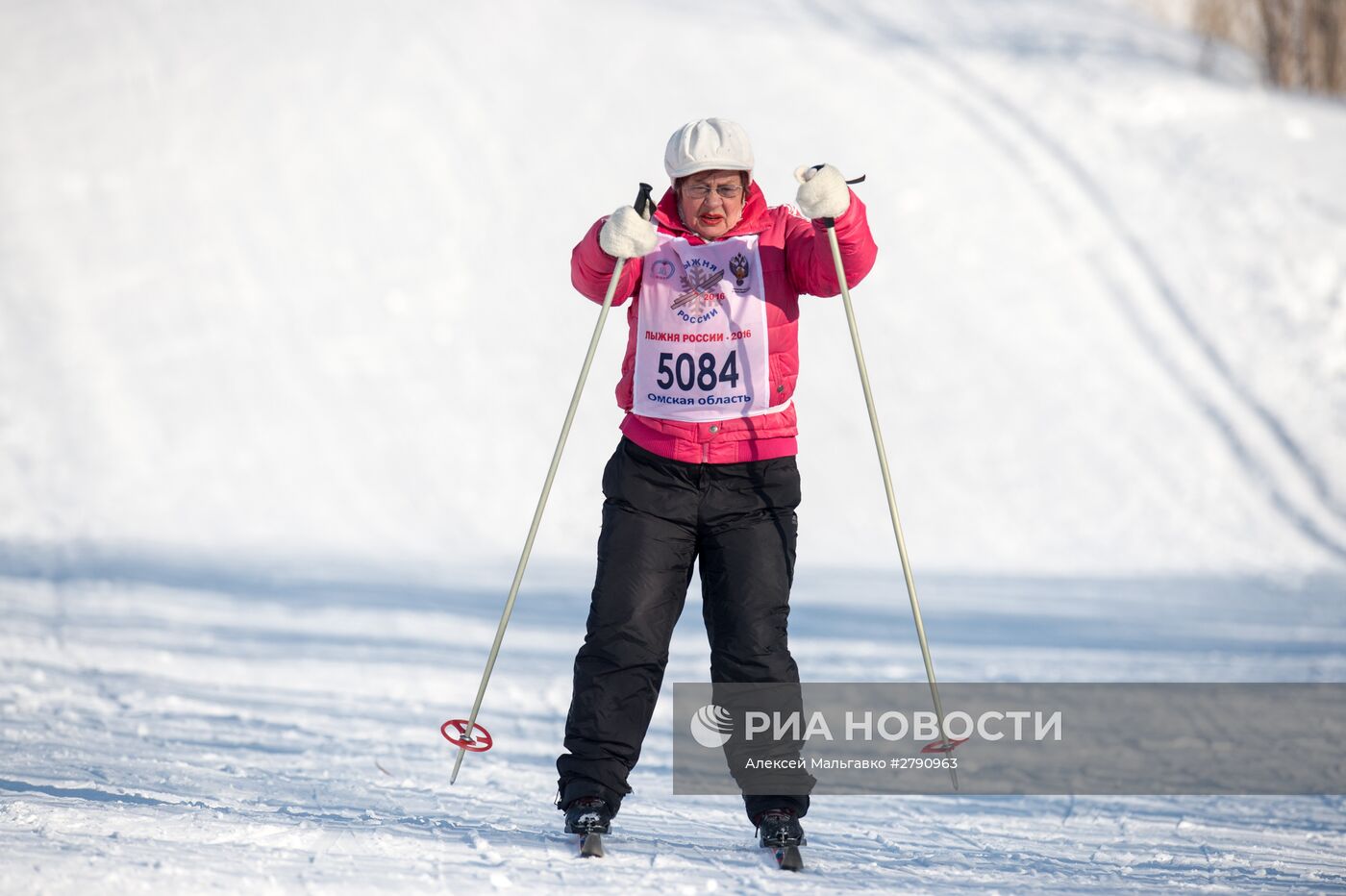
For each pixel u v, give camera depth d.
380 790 9.19
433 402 49.47
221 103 61.88
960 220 56.84
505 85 64.19
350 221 56.56
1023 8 81.69
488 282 54.50
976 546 43.00
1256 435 48.03
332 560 36.38
